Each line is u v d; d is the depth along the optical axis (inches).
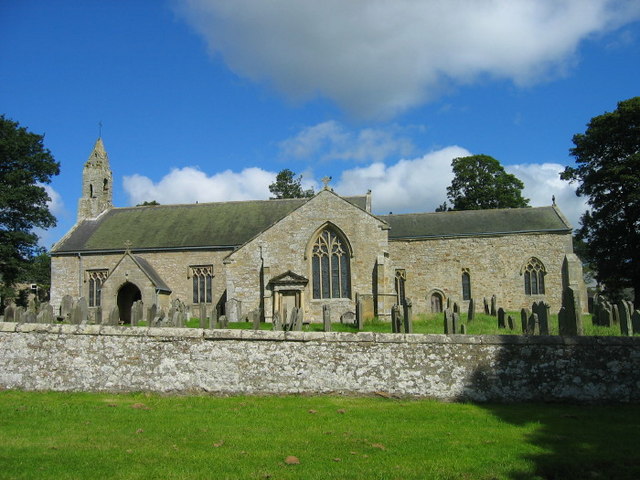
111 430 479.2
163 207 2010.3
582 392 581.6
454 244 1761.8
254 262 1470.2
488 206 2618.1
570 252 1704.0
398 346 613.9
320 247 1469.0
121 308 1696.6
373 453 423.8
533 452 422.9
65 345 650.8
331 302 1427.2
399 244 1790.1
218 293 1721.2
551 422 511.5
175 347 636.1
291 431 481.7
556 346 593.6
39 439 449.4
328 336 623.8
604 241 1829.5
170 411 550.6
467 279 1749.5
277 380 619.2
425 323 1158.3
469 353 605.0
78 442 443.2
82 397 613.6
